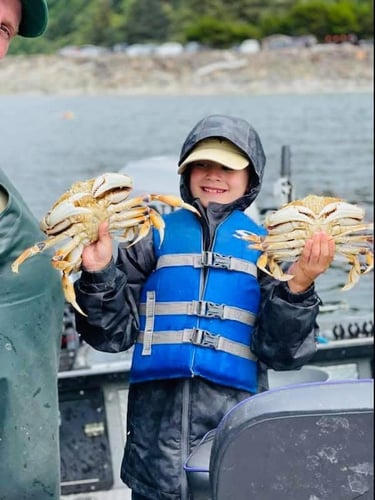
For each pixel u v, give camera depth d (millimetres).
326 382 1779
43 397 2305
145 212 2365
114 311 2504
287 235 2385
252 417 1759
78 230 2250
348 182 23312
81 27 69875
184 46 72000
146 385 2643
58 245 2385
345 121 43094
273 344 2549
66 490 3896
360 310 6621
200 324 2600
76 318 2584
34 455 2281
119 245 2705
